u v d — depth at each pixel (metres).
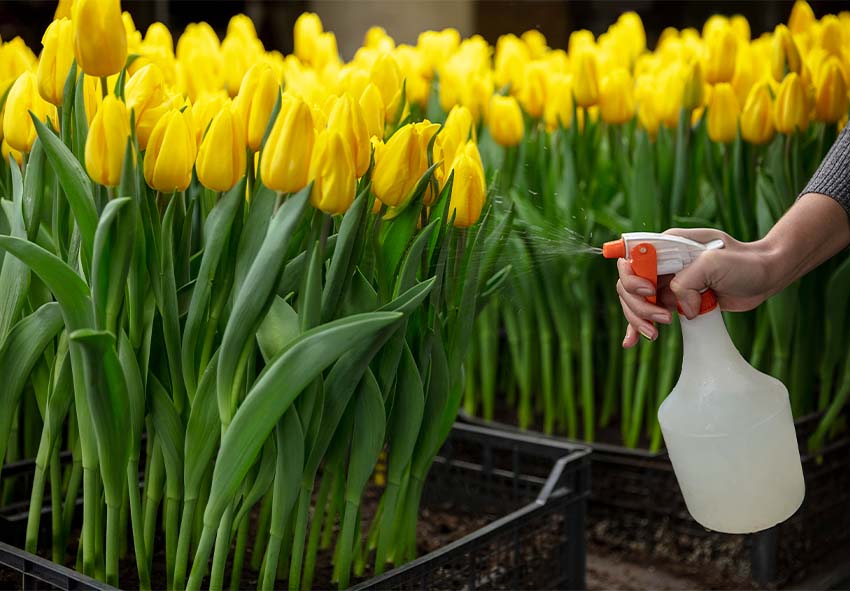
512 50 3.21
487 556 1.86
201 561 1.53
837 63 2.63
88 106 1.60
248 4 6.85
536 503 1.91
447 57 2.99
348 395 1.55
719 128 2.68
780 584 2.63
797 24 3.37
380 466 2.42
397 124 1.98
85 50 1.43
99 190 1.46
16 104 1.62
